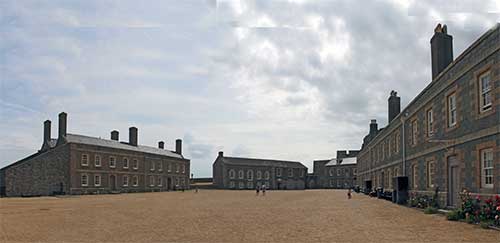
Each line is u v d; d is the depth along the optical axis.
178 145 93.81
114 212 23.72
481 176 15.91
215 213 22.48
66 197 49.00
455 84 18.50
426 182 23.64
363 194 53.72
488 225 13.79
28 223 17.83
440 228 13.94
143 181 73.12
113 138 74.19
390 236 12.31
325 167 114.69
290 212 22.73
